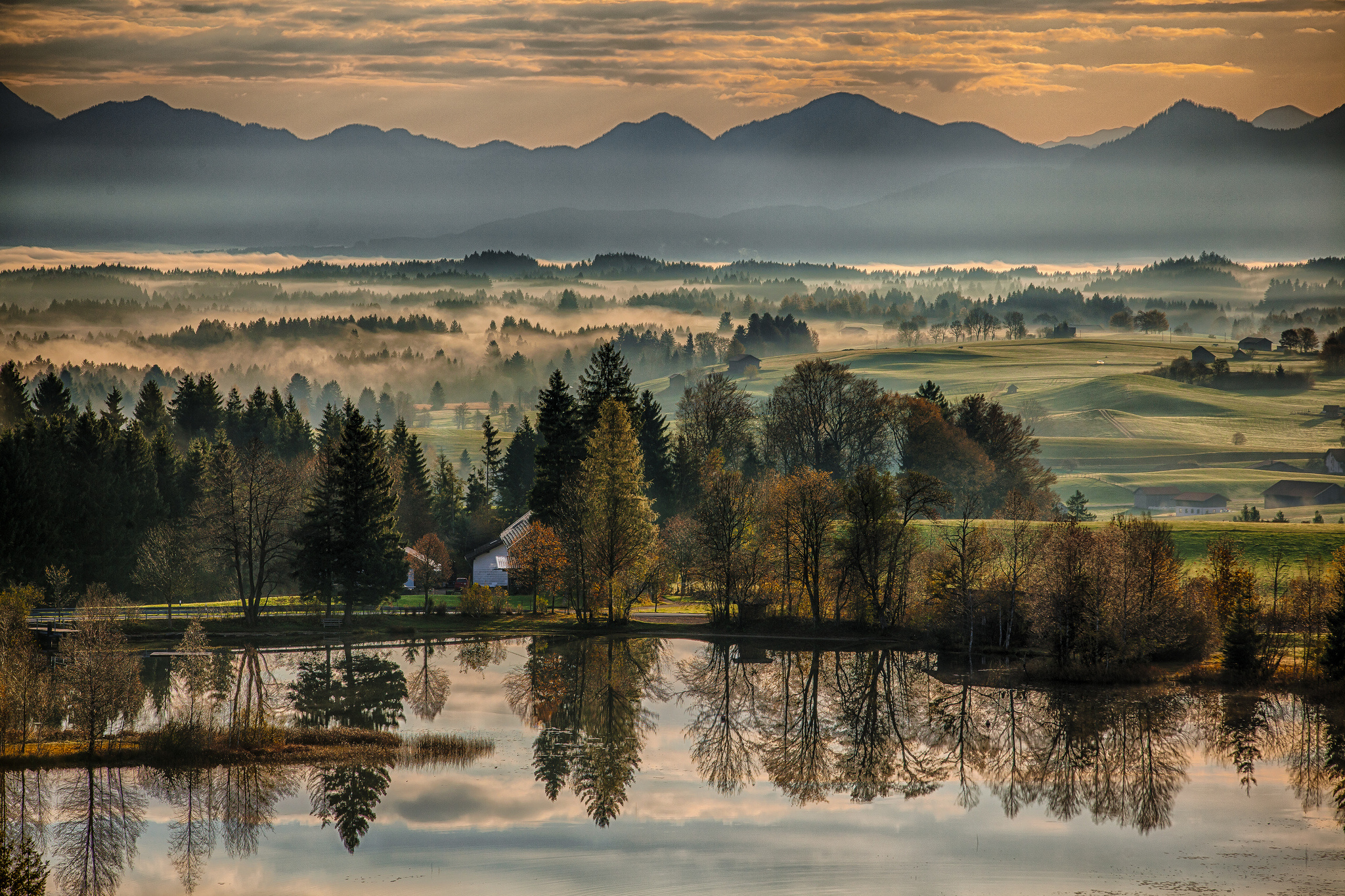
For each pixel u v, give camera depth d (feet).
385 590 332.39
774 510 331.16
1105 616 267.59
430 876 140.67
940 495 326.85
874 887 137.59
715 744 209.97
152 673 264.31
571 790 179.11
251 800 171.53
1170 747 207.82
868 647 310.04
